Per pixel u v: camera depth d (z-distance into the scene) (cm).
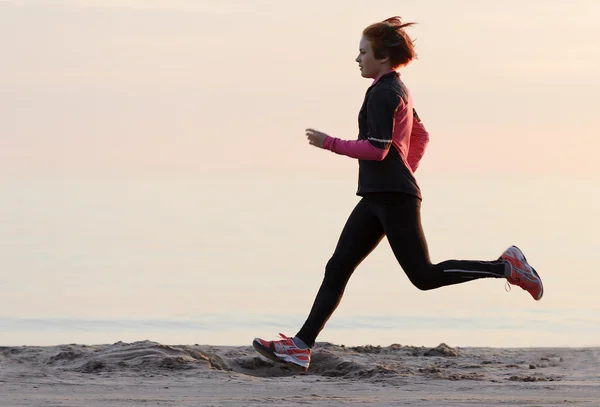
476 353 2138
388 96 1463
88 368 1795
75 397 1446
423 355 2112
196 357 1930
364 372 1802
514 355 2106
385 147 1448
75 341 2828
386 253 5762
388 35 1499
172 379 1686
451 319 3344
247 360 1973
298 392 1537
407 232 1468
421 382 1670
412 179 1480
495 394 1505
